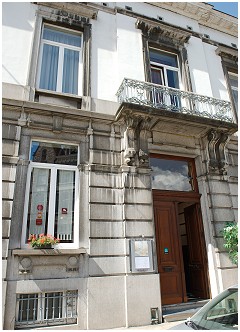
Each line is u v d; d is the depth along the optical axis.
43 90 6.67
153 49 8.73
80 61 7.68
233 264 6.73
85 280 5.40
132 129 6.66
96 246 5.70
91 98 7.00
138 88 6.95
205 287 6.83
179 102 7.67
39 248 5.30
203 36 9.75
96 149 6.49
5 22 6.94
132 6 8.89
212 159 7.50
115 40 8.09
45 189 6.01
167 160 7.65
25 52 6.89
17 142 5.86
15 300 4.90
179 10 9.69
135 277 5.65
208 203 7.20
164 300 6.20
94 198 6.04
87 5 8.00
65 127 6.39
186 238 7.82
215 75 9.32
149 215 6.27
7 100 5.97
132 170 6.48
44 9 7.59
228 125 7.21
